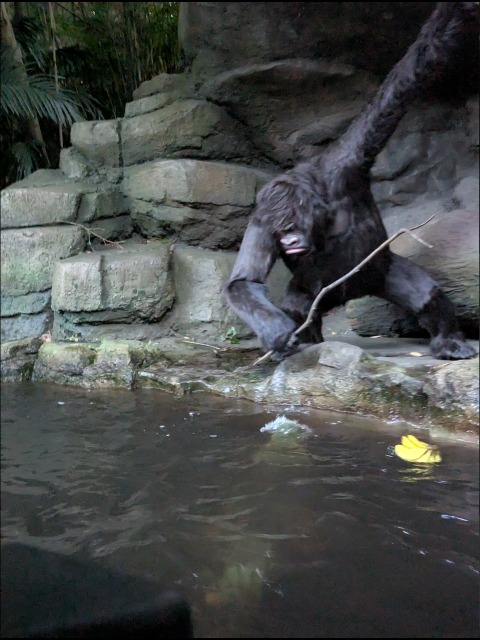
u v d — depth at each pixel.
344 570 2.22
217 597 2.00
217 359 6.68
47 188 8.70
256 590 2.05
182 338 7.63
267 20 8.62
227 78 8.88
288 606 1.94
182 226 8.51
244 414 4.93
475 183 7.79
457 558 2.32
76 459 3.82
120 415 5.00
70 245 8.23
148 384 6.16
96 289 7.53
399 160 8.32
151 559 2.33
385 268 5.71
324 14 8.38
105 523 2.76
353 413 4.91
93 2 11.03
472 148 8.14
